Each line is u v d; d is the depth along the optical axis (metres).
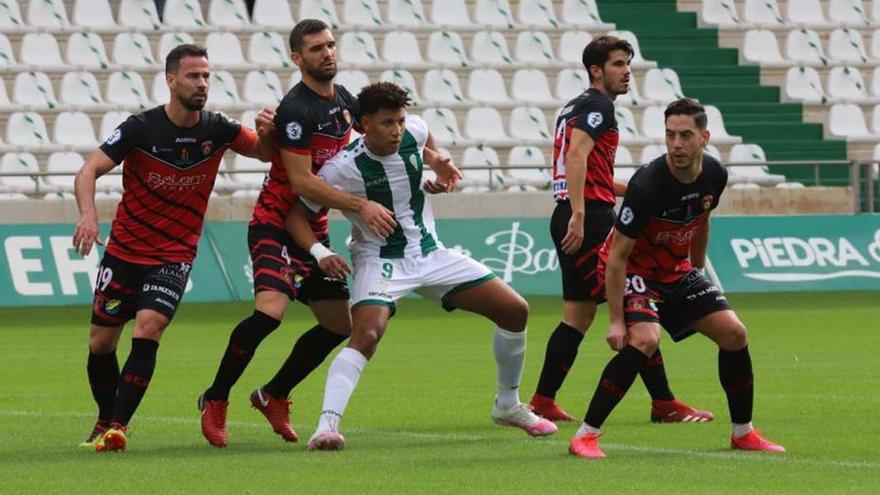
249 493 25.17
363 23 96.31
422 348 55.47
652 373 34.94
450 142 87.75
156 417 36.78
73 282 71.94
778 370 47.00
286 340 59.00
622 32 98.44
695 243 31.06
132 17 93.25
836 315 68.31
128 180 31.28
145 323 30.84
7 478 26.94
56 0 92.56
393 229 30.58
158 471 27.73
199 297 73.19
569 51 97.25
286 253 31.81
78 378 46.31
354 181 30.97
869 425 34.19
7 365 50.31
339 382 30.69
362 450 30.56
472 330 62.94
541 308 70.94
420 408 38.31
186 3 94.31
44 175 75.62
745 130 94.94
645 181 28.61
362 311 30.95
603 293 35.12
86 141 84.56
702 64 99.38
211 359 51.84
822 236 79.56
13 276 71.12
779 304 73.44
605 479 26.50
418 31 95.75
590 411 29.47
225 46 91.75
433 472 27.42
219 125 31.34
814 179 92.19
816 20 105.00
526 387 43.47
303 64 31.36
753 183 88.94
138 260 31.39
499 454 29.86
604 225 35.66
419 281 31.52
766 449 30.11
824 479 26.41
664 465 28.17
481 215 78.62
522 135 90.50
